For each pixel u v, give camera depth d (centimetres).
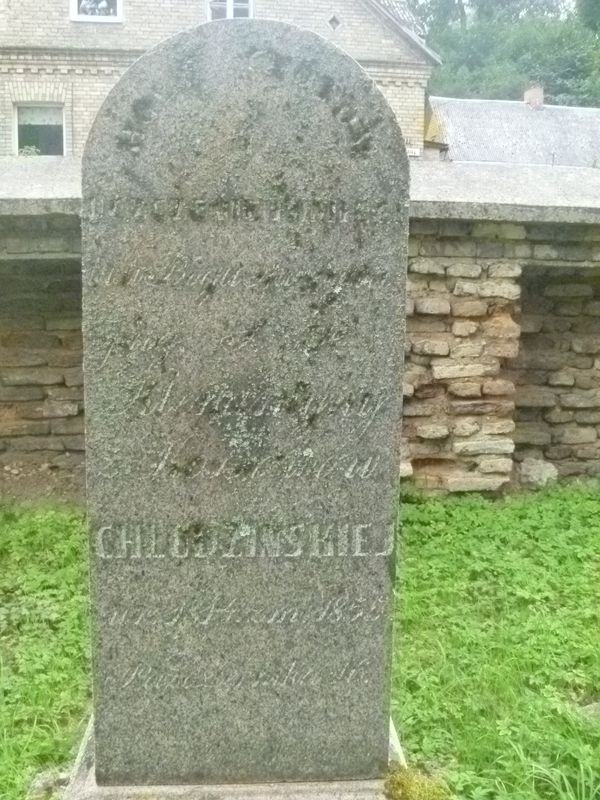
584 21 3700
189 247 255
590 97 4219
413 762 313
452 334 580
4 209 521
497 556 490
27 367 611
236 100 249
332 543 274
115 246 254
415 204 541
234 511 269
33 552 501
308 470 269
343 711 284
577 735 319
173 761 283
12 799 291
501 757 310
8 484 619
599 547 505
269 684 280
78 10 1988
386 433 269
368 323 263
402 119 2162
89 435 262
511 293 573
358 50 2109
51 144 2042
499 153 3306
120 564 270
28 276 591
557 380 646
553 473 645
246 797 279
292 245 258
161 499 267
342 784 286
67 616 421
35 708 342
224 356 262
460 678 363
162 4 2002
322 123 252
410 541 513
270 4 2053
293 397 265
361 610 278
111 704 278
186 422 264
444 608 430
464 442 590
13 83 1975
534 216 550
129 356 259
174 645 275
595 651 383
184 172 252
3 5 1952
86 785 284
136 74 246
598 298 639
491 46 4984
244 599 275
